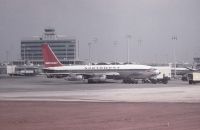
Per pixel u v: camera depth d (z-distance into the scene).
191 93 93.31
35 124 45.28
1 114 54.66
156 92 97.69
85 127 42.88
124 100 75.50
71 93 96.19
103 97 83.06
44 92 100.94
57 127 43.03
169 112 55.88
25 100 76.62
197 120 47.78
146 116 51.72
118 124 44.81
